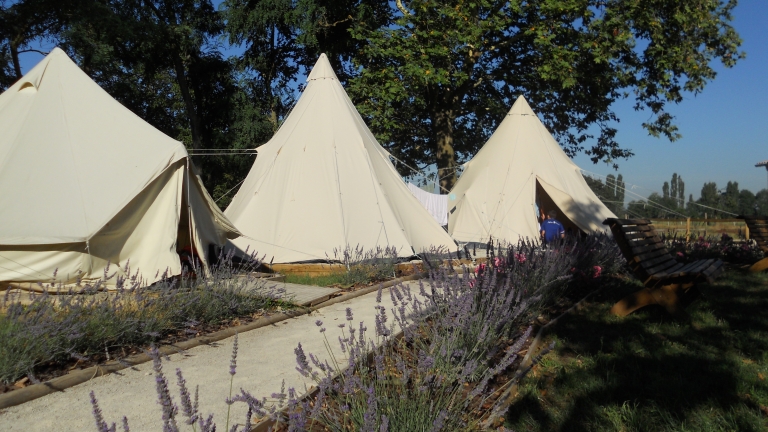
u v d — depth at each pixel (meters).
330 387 3.64
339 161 11.92
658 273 6.47
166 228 8.16
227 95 26.30
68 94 8.95
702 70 21.86
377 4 25.02
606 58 20.62
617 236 6.38
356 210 11.54
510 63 23.91
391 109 21.08
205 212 9.38
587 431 3.79
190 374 4.65
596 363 5.05
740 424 3.85
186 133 31.78
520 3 21.11
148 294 5.91
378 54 21.75
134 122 8.95
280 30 26.72
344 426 3.35
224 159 26.23
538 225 15.77
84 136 8.54
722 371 4.84
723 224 21.02
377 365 3.54
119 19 20.92
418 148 27.61
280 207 11.59
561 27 21.02
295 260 10.94
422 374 3.77
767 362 5.09
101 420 2.39
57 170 8.09
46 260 7.44
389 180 12.83
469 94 25.42
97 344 4.91
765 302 7.54
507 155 16.69
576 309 7.22
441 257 11.13
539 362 5.07
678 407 4.14
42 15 21.12
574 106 24.41
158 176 8.15
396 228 11.55
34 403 3.98
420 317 5.20
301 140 12.25
